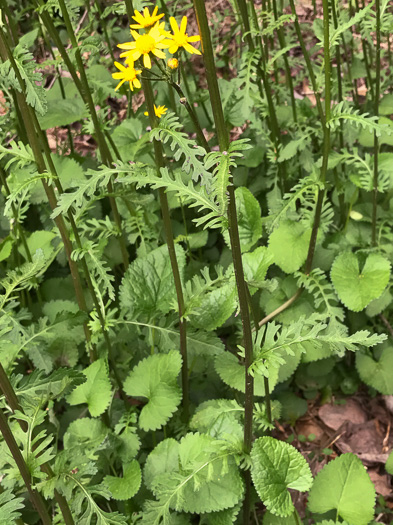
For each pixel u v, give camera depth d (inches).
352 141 20.8
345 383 20.4
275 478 13.2
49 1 14.6
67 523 12.0
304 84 28.0
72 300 20.6
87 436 16.1
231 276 13.3
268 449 13.2
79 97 21.4
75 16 15.6
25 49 12.1
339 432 19.6
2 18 12.5
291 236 18.1
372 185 18.2
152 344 16.8
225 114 20.6
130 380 16.2
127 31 27.9
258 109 22.6
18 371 19.9
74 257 14.4
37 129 14.1
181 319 15.4
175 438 17.3
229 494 13.9
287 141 22.3
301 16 27.7
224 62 27.5
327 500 15.0
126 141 20.9
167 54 18.9
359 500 14.8
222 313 16.3
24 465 10.2
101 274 14.2
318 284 17.0
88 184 11.2
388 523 17.2
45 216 21.6
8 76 12.1
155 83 21.7
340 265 17.6
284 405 20.1
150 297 16.8
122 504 16.5
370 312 19.0
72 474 11.1
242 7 16.1
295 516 14.5
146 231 19.4
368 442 19.1
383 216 19.8
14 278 11.0
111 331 18.2
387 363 19.2
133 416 16.3
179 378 18.8
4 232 22.3
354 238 19.9
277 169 21.0
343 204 20.3
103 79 23.1
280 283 19.7
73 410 18.9
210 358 19.1
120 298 16.6
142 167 12.8
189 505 13.9
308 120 21.4
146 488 15.8
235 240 10.1
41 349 17.7
